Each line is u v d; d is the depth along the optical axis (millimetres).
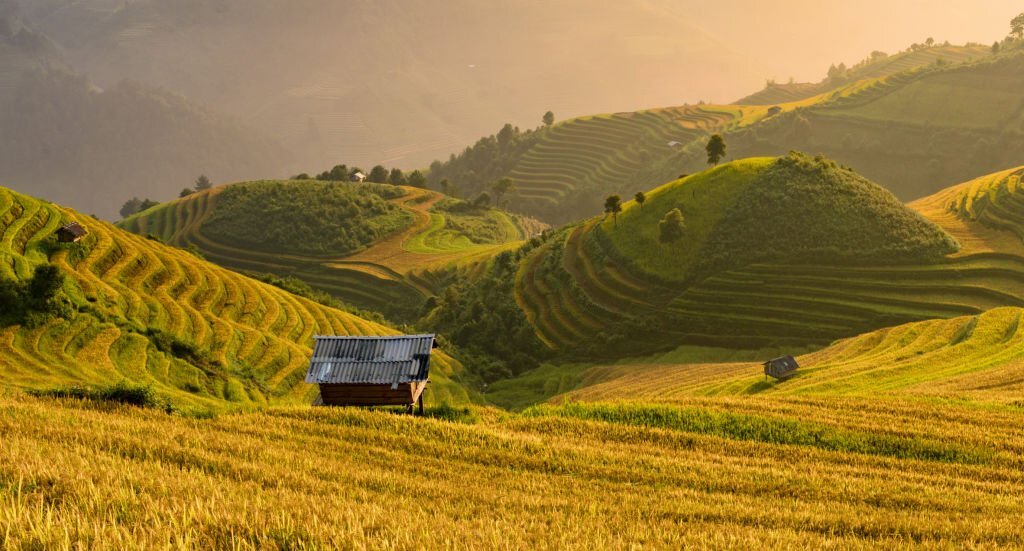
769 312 122375
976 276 124375
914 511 24969
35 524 12180
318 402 41969
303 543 13430
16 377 64188
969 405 43562
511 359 133375
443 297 164875
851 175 146000
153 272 101500
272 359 90875
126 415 31000
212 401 69250
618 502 23938
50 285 77000
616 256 143875
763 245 133375
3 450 17969
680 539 18531
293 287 138125
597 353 126500
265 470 22172
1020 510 25344
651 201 151625
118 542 11922
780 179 142875
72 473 16312
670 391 81125
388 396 38438
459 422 35938
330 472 23688
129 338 77938
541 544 15648
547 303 142250
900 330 85500
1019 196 149750
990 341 69375
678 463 29594
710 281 130000
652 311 129250
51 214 100875
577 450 30438
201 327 91062
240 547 12820
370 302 197500
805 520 22797
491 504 21859
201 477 18859
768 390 66438
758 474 28719
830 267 128375
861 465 31891
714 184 147625
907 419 39094
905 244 130250
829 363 77438
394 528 14961
